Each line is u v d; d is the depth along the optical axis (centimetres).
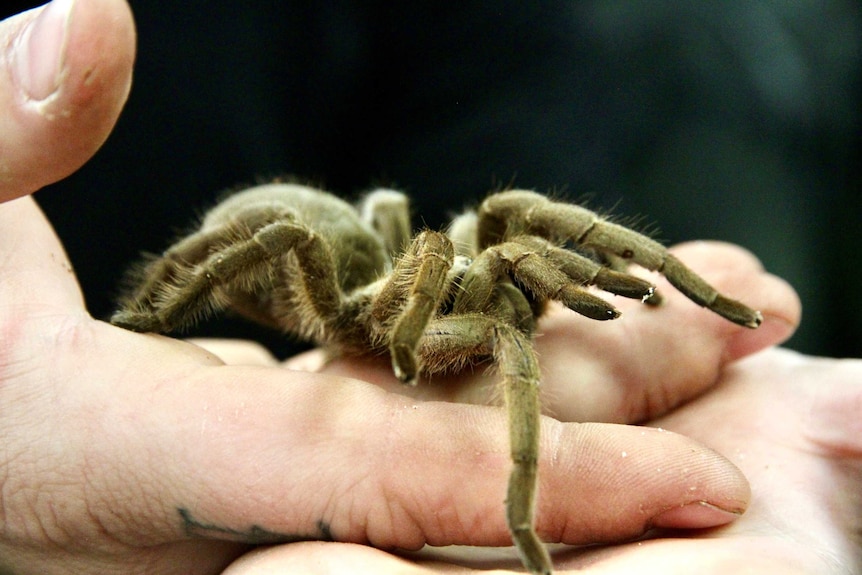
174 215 33
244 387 19
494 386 21
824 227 33
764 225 33
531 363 19
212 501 19
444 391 22
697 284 22
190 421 19
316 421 19
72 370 19
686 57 33
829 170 34
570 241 23
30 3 28
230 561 21
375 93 34
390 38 33
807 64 34
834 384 22
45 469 19
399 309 21
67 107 17
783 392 22
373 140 35
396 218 28
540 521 19
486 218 24
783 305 23
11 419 19
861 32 34
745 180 33
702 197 33
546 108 33
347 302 23
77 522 19
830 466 21
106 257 32
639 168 33
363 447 19
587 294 20
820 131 33
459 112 34
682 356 23
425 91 34
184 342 21
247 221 23
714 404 23
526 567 17
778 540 19
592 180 33
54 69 17
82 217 32
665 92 33
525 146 33
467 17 33
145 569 20
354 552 18
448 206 34
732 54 33
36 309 20
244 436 19
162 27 31
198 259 23
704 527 19
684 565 17
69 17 17
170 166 32
